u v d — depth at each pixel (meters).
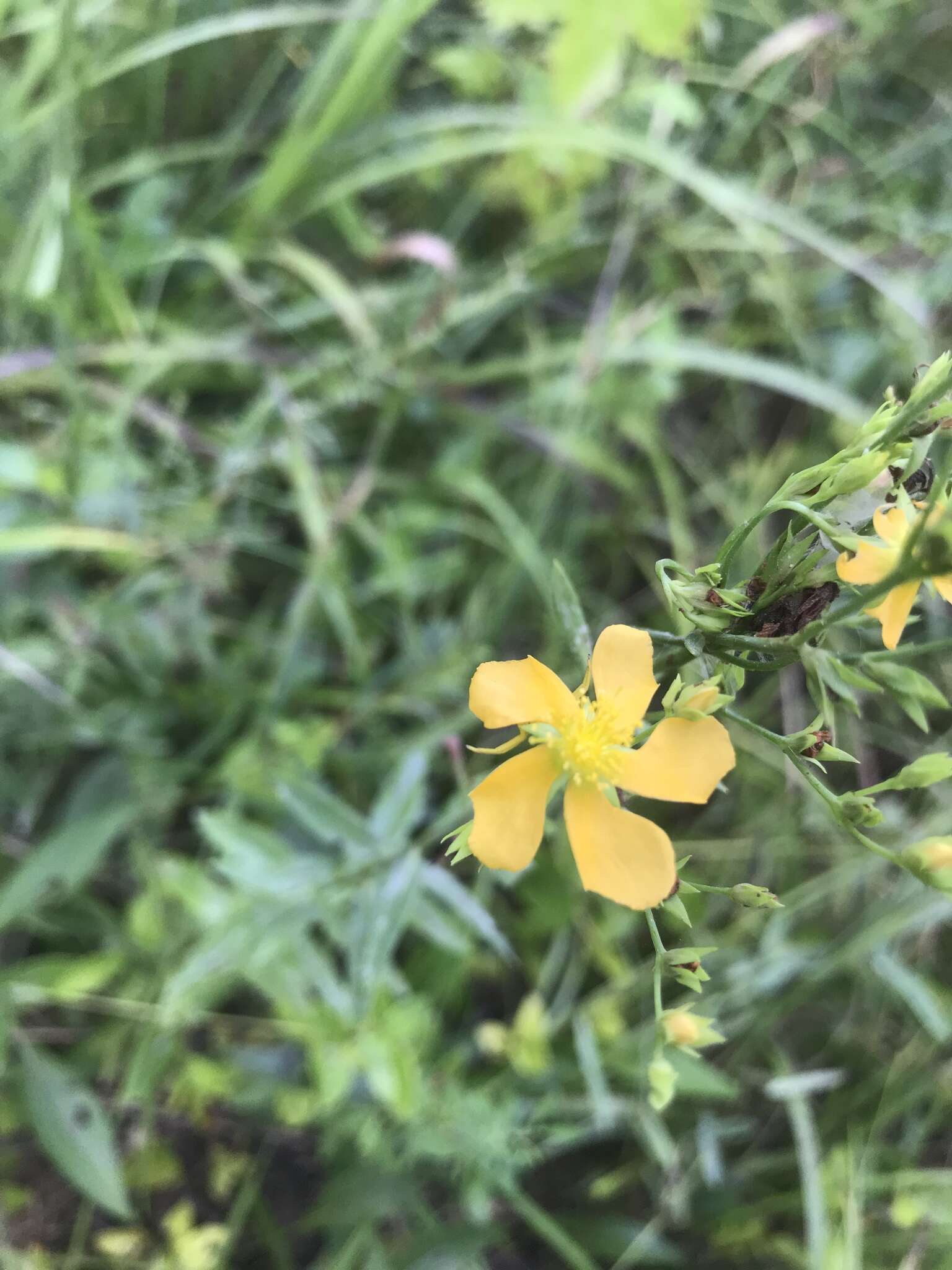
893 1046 0.17
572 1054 0.16
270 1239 0.14
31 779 0.15
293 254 0.18
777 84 0.21
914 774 0.07
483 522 0.19
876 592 0.07
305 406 0.18
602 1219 0.15
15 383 0.16
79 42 0.16
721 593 0.08
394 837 0.12
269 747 0.16
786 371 0.18
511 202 0.20
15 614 0.15
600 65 0.16
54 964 0.14
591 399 0.19
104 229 0.19
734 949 0.16
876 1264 0.15
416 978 0.16
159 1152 0.14
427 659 0.18
